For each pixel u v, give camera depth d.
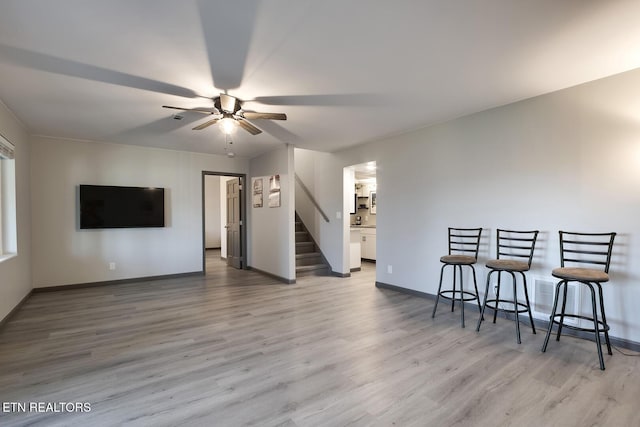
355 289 4.99
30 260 4.55
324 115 3.82
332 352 2.70
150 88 2.97
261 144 5.42
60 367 2.44
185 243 6.00
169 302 4.26
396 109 3.64
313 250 6.74
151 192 5.59
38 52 2.32
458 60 2.52
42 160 4.75
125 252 5.42
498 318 3.59
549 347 2.79
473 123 3.83
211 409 1.92
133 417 1.84
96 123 4.11
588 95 2.94
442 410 1.90
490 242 3.68
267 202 6.11
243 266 6.77
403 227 4.71
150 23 1.99
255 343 2.89
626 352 2.67
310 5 1.83
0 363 2.51
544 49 2.36
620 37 2.20
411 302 4.24
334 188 6.06
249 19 1.96
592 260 2.91
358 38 2.19
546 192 3.22
